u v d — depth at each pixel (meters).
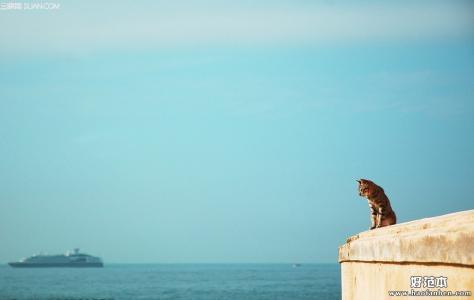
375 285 10.99
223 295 147.62
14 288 194.25
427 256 8.90
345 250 12.76
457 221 8.68
